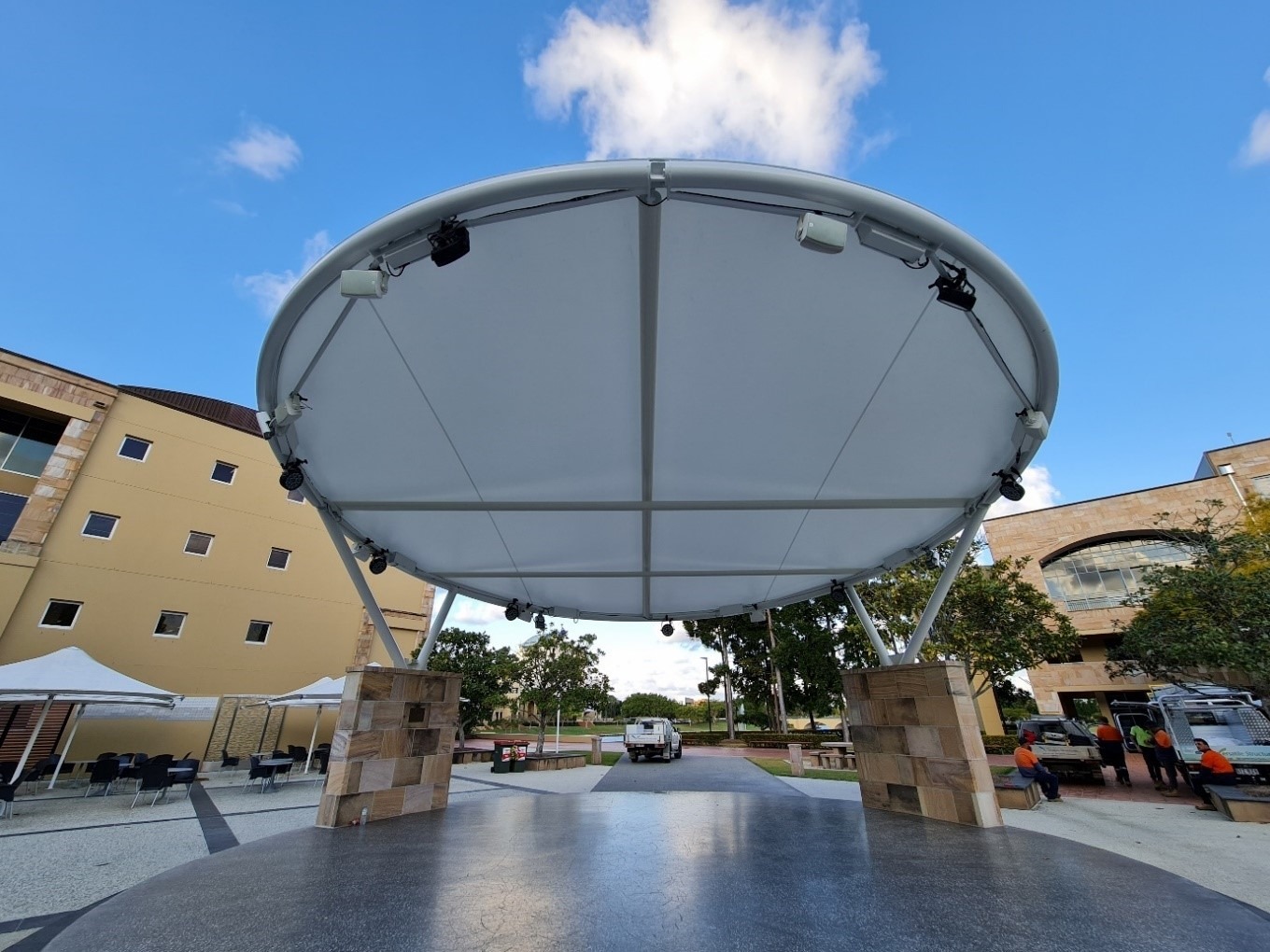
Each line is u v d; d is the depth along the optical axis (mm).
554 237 3084
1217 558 11930
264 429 4426
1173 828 7707
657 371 4109
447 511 6059
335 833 5402
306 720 18828
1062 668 24141
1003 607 15094
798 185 2740
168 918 3102
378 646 21281
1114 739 12438
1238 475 24344
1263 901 4574
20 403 15320
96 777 11266
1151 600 12312
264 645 18406
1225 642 10211
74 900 4898
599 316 3627
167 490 17312
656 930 2900
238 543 18484
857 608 7875
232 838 7520
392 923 3012
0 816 9133
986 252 3090
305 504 20469
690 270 3291
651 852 4652
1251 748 11133
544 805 7367
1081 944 2719
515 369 4105
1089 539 25969
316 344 3867
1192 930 2885
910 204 2885
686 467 5324
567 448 5043
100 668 11523
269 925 2990
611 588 8820
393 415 4633
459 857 4496
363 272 3021
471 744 29094
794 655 26266
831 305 3564
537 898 3430
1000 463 5211
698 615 10320
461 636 23406
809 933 2846
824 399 4414
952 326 3709
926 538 6805
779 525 6461
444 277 3354
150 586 16422
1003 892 3516
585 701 22969
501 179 2740
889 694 6723
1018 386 4133
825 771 15836
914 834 5254
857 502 5762
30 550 14539
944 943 2732
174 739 15875
